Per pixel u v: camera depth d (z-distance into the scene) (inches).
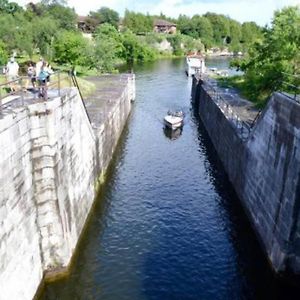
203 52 7081.7
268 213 934.4
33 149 738.8
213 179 1439.5
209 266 911.7
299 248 807.7
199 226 1089.4
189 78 3764.8
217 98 1975.9
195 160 1640.0
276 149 904.3
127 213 1144.8
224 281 860.6
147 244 991.0
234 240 1023.0
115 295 807.1
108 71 3144.7
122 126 2039.9
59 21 4377.5
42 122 737.0
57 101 783.1
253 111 1678.2
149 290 824.9
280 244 836.6
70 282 837.8
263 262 932.0
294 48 1541.6
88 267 887.7
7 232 627.2
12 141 639.8
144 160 1614.2
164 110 2539.4
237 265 916.6
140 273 877.2
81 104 1013.8
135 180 1395.2
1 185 600.1
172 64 5128.0
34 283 762.8
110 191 1291.8
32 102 735.1
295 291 828.6
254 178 1079.0
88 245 973.8
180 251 966.4
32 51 2741.1
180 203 1226.0
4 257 618.8
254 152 1092.5
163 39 6496.1
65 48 2920.8
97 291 815.7
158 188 1333.7
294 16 1652.3
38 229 784.3
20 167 678.5
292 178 789.9
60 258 834.8
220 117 1676.9
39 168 754.8
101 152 1332.4
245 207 1161.4
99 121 1413.6
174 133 2036.2
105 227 1061.8
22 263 695.1
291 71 1535.4
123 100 2078.0
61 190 814.5
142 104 2689.5
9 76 1025.5
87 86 2090.3
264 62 1750.7
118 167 1521.9
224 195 1302.9
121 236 1021.8
